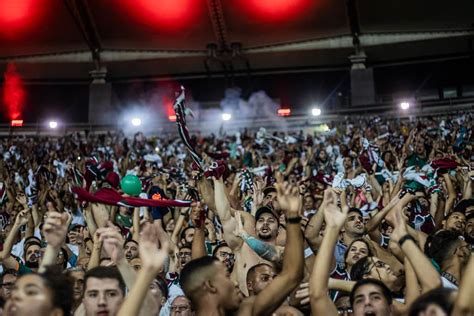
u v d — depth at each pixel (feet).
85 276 13.73
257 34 118.73
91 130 113.70
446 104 99.25
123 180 18.92
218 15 113.60
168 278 22.44
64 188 40.22
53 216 13.10
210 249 25.35
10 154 74.90
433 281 12.60
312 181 37.11
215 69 124.67
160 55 124.06
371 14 114.21
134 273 13.17
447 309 10.41
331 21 116.26
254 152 61.87
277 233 21.70
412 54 119.55
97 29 119.55
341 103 122.62
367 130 78.48
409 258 13.01
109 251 12.98
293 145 70.79
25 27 117.60
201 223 18.70
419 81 121.19
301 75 125.18
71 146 86.22
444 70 120.16
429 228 27.66
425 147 55.77
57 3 112.78
